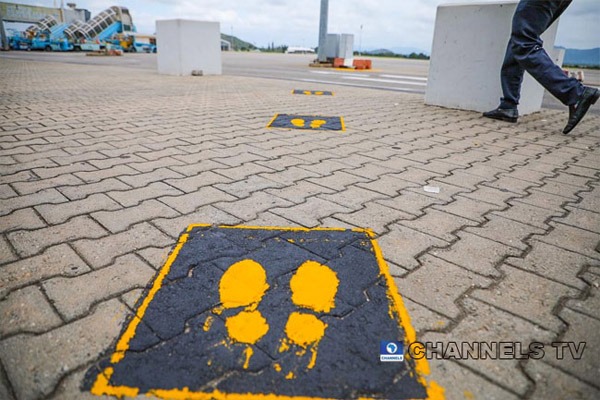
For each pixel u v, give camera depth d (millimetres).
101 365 1146
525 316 1399
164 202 2266
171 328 1291
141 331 1275
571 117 4266
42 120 4531
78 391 1064
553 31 5246
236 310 1378
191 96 7020
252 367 1150
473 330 1325
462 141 4012
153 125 4422
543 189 2666
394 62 27594
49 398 1042
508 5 5105
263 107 5957
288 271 1611
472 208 2318
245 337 1260
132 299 1425
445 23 5777
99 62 17656
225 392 1072
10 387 1070
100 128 4188
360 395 1077
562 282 1604
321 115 5348
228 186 2549
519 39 4371
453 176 2895
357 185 2646
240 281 1535
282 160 3174
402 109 6000
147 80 9703
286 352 1207
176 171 2818
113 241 1814
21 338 1234
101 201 2252
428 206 2330
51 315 1336
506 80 4934
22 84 8273
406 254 1780
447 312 1407
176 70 11195
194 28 10992
